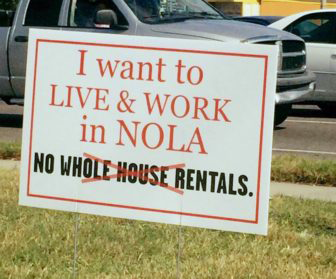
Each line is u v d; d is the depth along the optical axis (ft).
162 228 21.48
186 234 21.07
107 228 21.33
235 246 20.24
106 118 15.97
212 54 15.24
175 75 15.48
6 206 23.22
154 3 38.58
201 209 15.52
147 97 15.67
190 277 17.97
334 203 25.66
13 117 47.44
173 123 15.57
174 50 15.47
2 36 41.06
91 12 38.93
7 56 40.98
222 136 15.30
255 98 15.08
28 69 16.31
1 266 18.67
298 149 37.76
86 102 16.07
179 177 15.62
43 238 20.51
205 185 15.48
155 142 15.71
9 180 26.86
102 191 16.11
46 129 16.34
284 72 40.01
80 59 16.03
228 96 15.23
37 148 16.42
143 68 15.66
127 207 15.98
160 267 18.72
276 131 43.14
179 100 15.49
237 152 15.26
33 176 16.49
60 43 16.11
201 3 40.40
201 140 15.43
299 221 22.95
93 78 15.98
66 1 39.52
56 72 16.19
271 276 18.13
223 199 15.40
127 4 38.14
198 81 15.35
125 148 15.89
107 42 15.83
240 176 15.28
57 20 39.50
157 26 37.40
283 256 19.70
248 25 39.42
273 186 28.99
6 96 42.04
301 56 41.19
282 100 40.22
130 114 15.81
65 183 16.31
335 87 46.62
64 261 19.13
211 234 21.09
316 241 20.88
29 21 40.50
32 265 18.89
